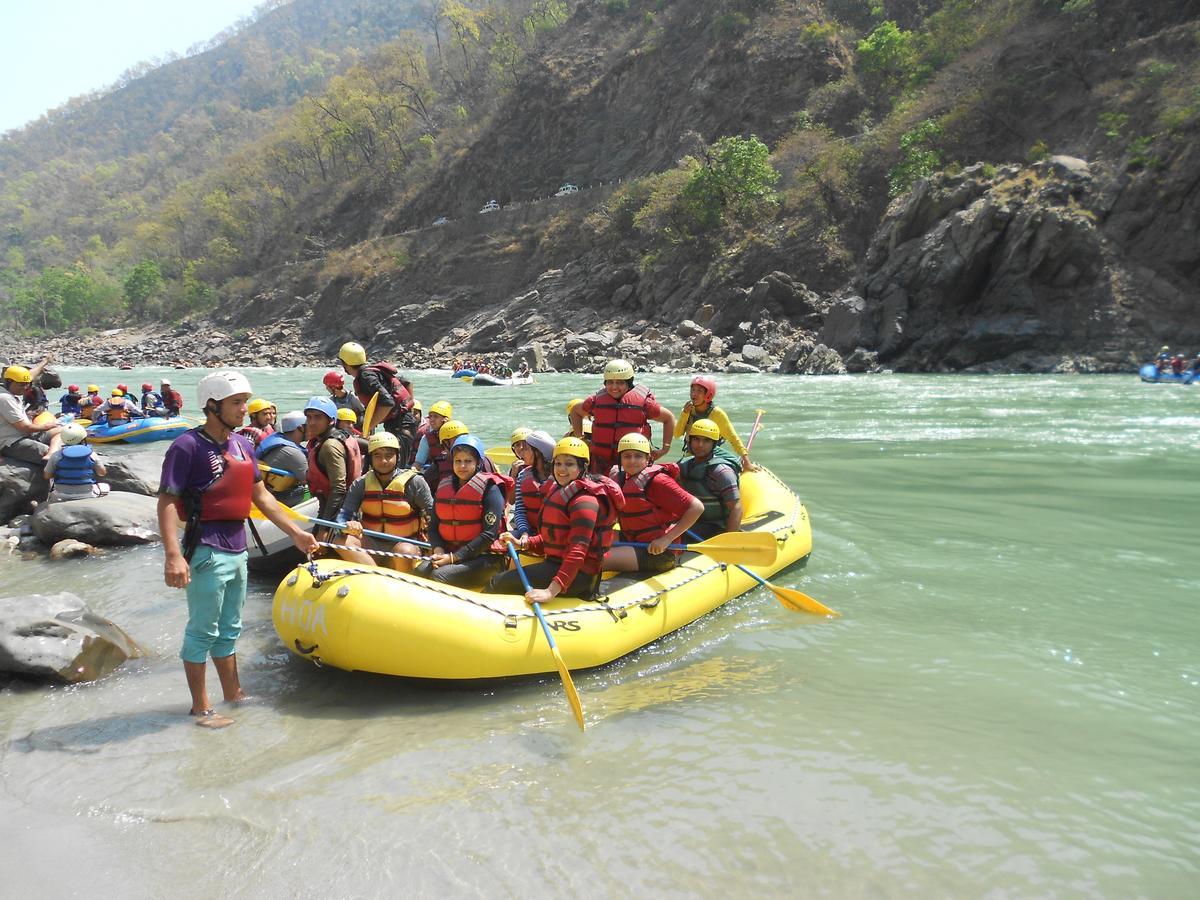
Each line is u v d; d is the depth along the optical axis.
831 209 40.78
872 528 7.57
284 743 3.73
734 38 57.53
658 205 46.50
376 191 83.62
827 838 2.95
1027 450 11.87
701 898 2.64
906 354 30.11
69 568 6.67
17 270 148.50
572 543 4.68
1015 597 5.62
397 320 58.00
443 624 4.27
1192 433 13.20
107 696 4.25
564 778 3.40
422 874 2.79
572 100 68.38
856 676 4.39
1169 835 2.96
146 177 180.75
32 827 3.09
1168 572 6.14
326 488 5.98
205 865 2.86
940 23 48.06
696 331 37.03
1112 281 28.36
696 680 4.41
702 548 5.28
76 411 15.43
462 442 5.05
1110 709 3.95
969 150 37.31
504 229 60.94
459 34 91.44
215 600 3.94
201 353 64.62
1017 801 3.18
